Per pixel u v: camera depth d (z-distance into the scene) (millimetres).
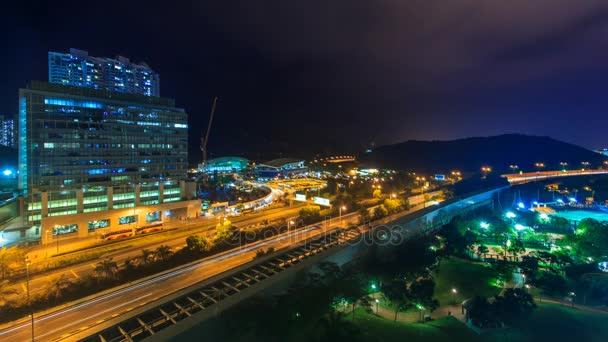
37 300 64188
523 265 98625
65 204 118438
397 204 157750
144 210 134125
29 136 115000
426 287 81188
